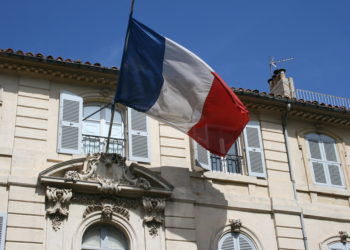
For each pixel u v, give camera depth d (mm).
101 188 15734
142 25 15969
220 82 16125
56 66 17203
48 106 17016
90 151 17031
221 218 17062
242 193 17844
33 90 17062
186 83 16016
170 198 16547
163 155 17484
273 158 18875
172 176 17094
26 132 16344
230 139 16156
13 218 14914
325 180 19312
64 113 17016
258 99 19141
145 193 16172
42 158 16094
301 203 18344
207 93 16062
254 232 17250
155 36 16016
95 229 15734
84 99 17625
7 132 16156
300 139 19750
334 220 18453
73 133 16812
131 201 16141
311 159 19516
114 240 15781
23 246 14648
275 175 18547
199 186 17359
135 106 15617
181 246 16016
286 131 19578
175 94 15945
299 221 17922
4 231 14688
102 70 17516
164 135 17828
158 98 15820
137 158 17109
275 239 17406
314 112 19922
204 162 17656
